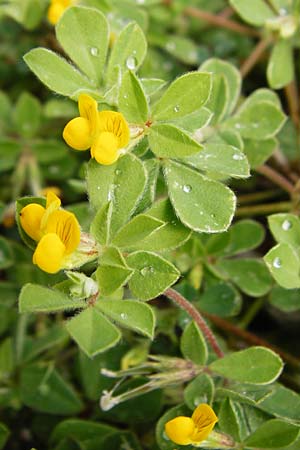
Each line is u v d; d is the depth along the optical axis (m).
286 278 0.20
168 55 0.29
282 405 0.21
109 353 0.24
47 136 0.28
